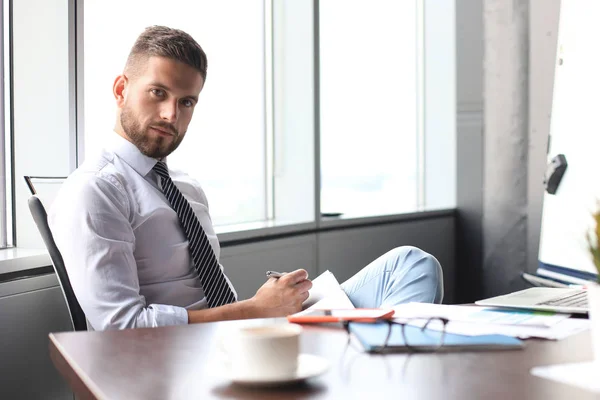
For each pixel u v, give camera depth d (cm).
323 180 347
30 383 179
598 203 90
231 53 295
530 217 380
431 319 106
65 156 206
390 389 75
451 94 407
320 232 317
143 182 173
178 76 173
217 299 175
